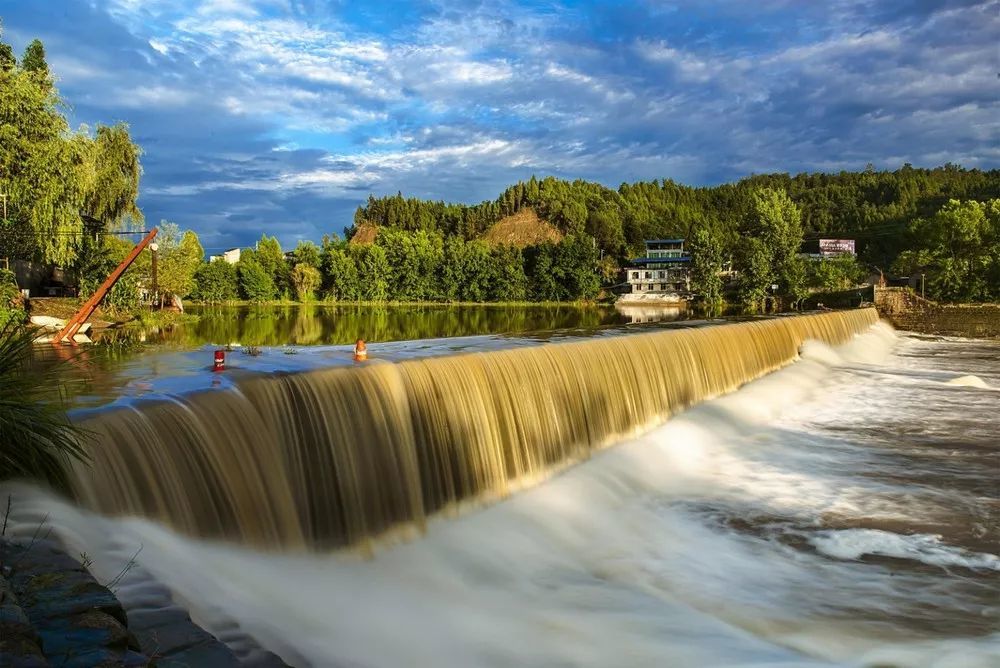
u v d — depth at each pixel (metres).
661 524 11.54
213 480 8.21
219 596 6.13
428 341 19.52
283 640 5.81
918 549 10.29
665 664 6.97
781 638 7.66
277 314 72.38
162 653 4.03
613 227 172.25
